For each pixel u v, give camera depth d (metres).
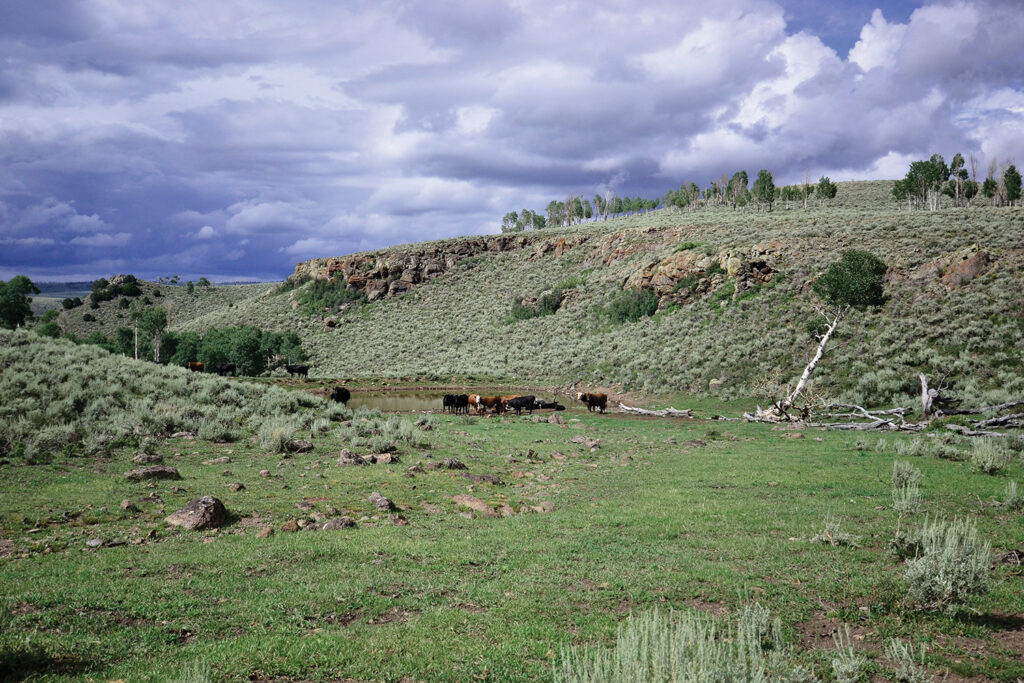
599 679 4.76
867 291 34.62
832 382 37.25
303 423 26.28
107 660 6.46
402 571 9.62
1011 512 12.66
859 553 10.17
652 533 11.97
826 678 6.01
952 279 41.81
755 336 46.81
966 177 113.19
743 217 100.12
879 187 158.62
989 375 32.44
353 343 87.94
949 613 7.56
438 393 54.06
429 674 6.25
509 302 88.06
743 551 10.51
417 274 104.44
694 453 22.56
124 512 12.30
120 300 156.12
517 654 6.64
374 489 15.35
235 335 79.94
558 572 9.62
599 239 98.94
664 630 4.81
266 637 7.09
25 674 6.02
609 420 34.34
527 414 39.25
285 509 13.20
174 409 24.14
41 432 18.25
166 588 8.60
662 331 56.06
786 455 21.27
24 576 8.88
